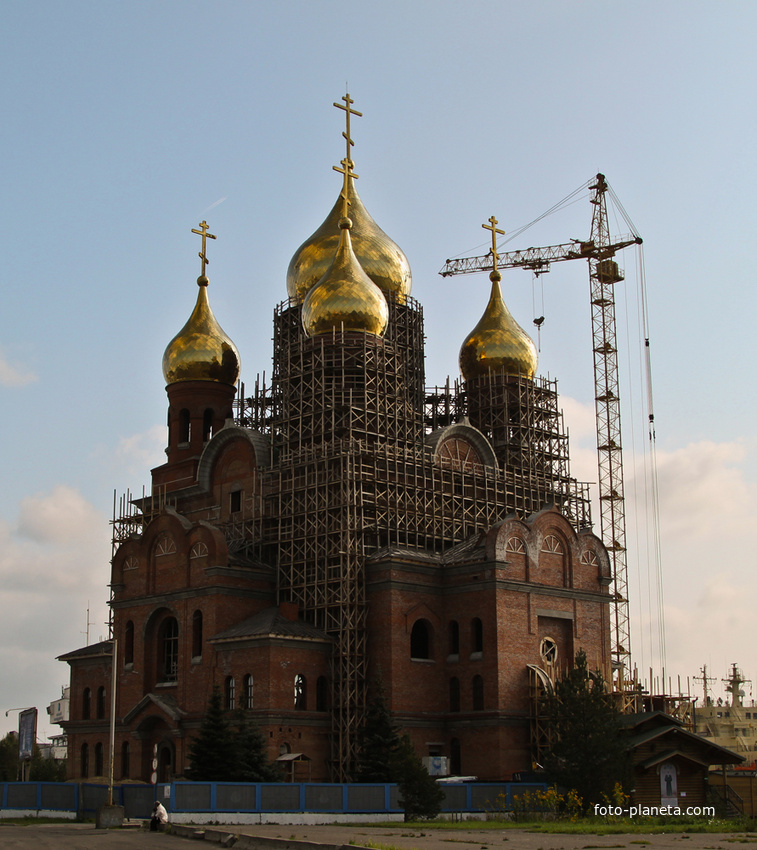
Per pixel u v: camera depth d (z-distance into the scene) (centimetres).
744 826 5075
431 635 7531
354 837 4297
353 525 7544
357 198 9438
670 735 6594
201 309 9638
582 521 9325
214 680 7388
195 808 5462
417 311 9356
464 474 8469
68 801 6275
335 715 7275
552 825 5088
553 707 6069
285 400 8369
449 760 7338
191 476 9081
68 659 8588
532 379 9650
